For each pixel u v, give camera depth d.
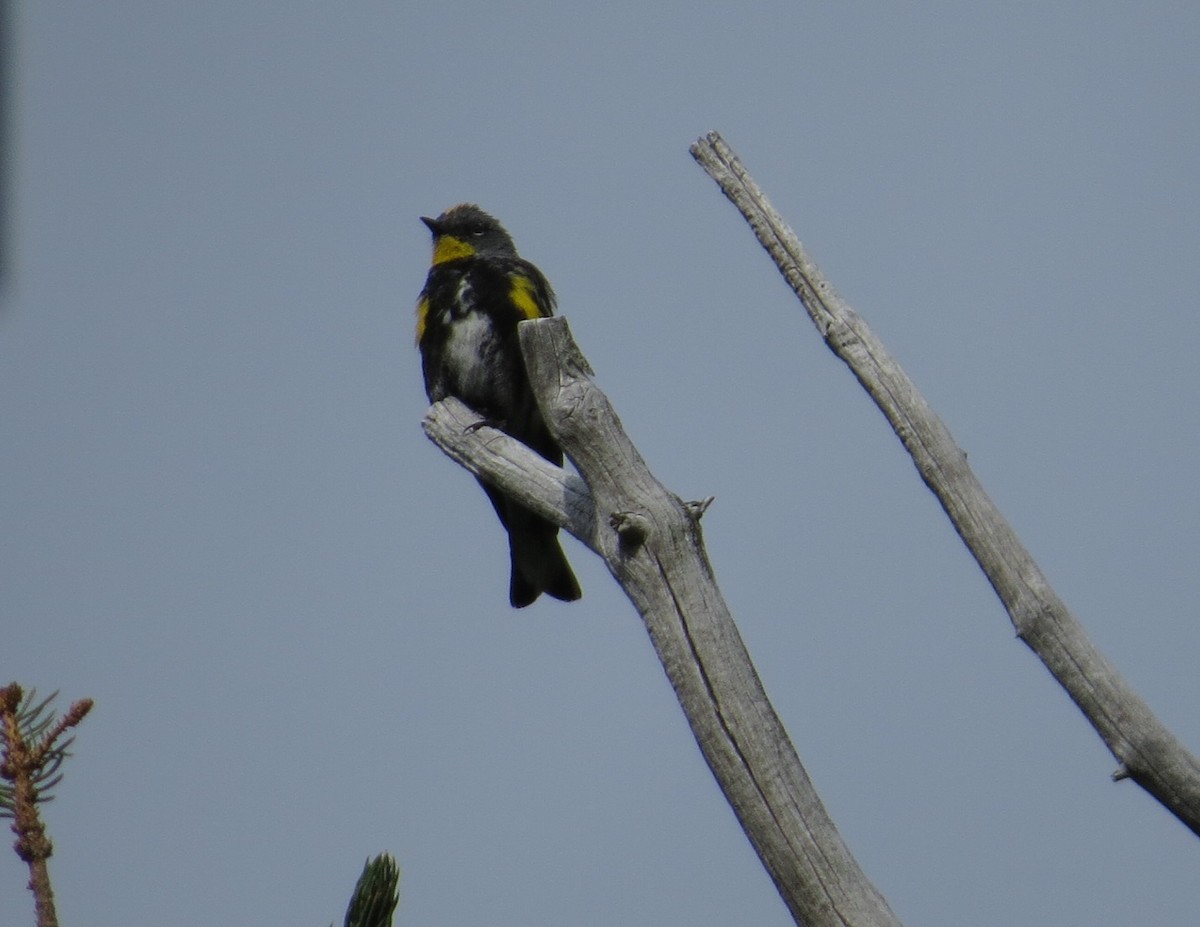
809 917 7.66
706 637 8.16
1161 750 7.65
